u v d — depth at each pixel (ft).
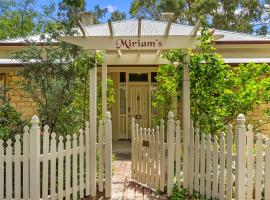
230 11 93.76
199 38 24.99
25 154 20.27
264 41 43.80
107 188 23.61
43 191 20.85
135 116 51.29
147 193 24.38
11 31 100.48
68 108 28.32
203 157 22.76
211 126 26.03
